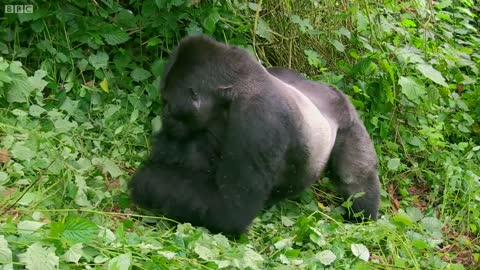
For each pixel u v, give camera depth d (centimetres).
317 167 716
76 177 623
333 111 754
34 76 718
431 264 671
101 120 748
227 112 635
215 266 536
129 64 799
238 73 633
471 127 984
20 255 462
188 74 627
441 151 902
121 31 782
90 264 498
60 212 591
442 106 961
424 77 945
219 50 635
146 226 625
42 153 645
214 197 623
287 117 641
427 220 763
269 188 637
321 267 600
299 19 865
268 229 667
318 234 636
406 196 841
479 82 1032
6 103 702
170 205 621
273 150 626
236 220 619
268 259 593
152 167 641
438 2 1158
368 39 940
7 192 581
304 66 915
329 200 798
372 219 768
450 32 1062
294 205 733
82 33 778
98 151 712
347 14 915
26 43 785
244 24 859
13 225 504
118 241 524
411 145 907
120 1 845
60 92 749
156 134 659
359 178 763
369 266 636
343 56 940
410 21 973
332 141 732
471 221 807
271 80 655
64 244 495
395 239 696
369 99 896
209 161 643
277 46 895
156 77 785
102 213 591
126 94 777
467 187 841
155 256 509
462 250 753
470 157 903
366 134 780
